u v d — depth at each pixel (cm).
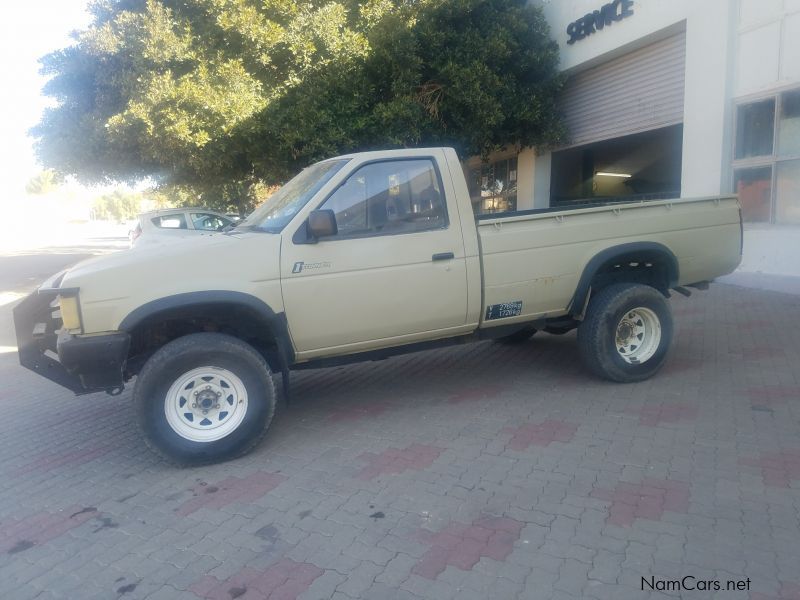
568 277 539
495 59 1273
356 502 380
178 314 437
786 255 944
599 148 1472
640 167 1430
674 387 554
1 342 959
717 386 550
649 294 559
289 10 1198
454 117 1291
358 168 479
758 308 856
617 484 381
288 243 455
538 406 527
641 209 565
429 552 322
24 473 466
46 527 380
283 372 460
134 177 1363
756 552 304
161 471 449
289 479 419
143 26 1134
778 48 928
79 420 581
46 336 447
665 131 1236
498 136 1395
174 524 370
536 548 319
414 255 484
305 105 1169
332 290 463
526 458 426
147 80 1117
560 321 584
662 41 1166
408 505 372
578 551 314
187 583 310
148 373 427
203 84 1112
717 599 273
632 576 292
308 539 342
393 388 606
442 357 707
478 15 1323
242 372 445
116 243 3488
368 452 455
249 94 1136
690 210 584
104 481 441
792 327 743
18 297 1399
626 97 1264
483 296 510
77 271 436
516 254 516
